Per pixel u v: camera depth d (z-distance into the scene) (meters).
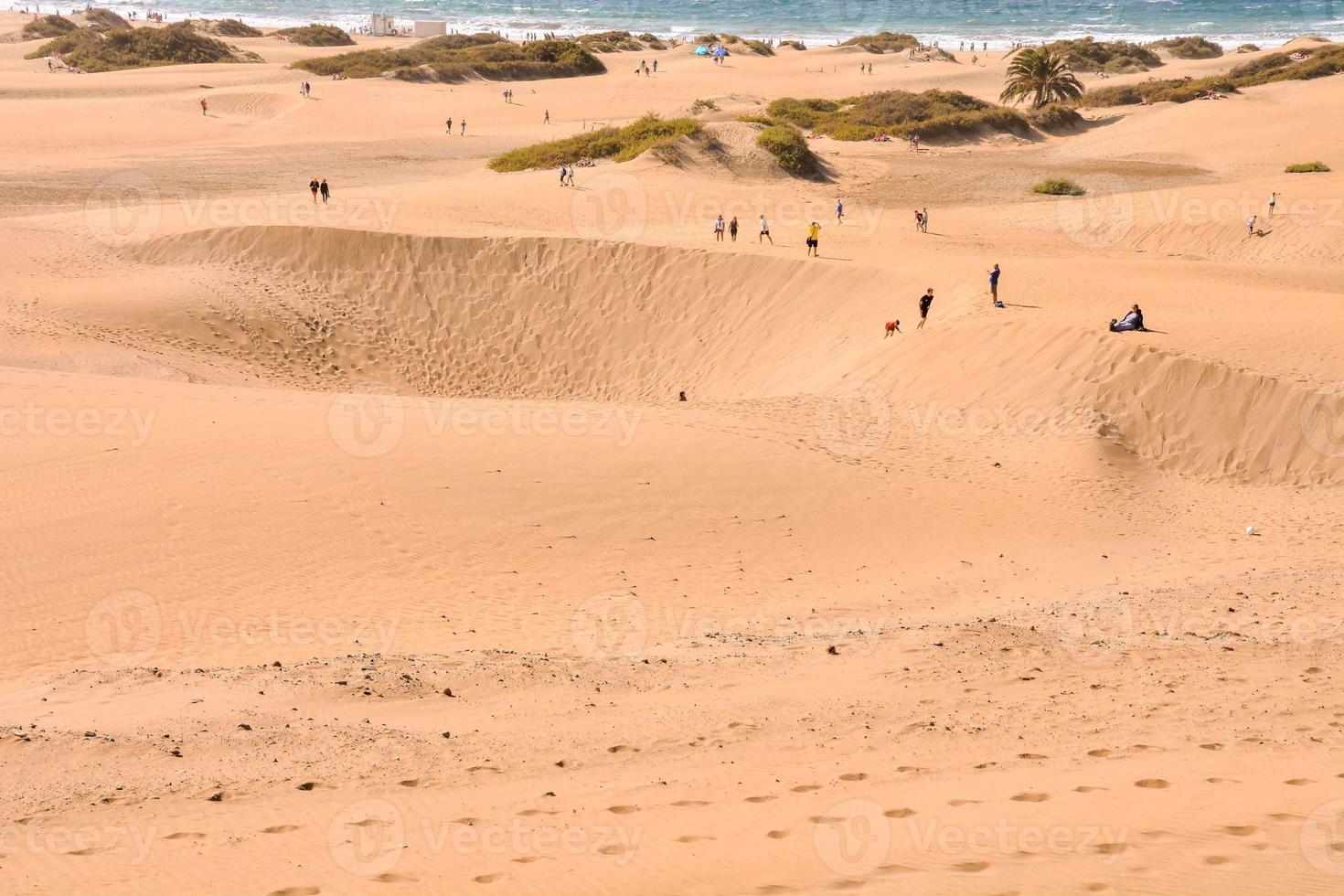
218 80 162.75
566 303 70.06
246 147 121.00
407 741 16.34
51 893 10.80
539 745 16.20
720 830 12.10
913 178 108.75
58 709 19.38
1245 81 160.75
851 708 17.77
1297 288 63.00
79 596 27.52
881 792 13.25
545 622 27.64
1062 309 55.12
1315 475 41.62
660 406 50.66
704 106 145.88
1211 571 32.41
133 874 11.24
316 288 69.88
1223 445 43.69
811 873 10.73
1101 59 195.75
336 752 15.84
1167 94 154.00
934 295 61.44
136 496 32.81
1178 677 18.73
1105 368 47.28
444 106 153.12
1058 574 32.84
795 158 107.25
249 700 19.11
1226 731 15.39
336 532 32.09
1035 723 16.34
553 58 189.88
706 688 19.95
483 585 30.03
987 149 129.62
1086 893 10.00
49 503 31.89
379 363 66.38
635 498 36.22
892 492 39.59
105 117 132.00
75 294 63.19
